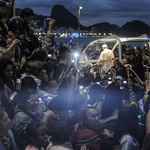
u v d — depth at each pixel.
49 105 5.05
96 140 5.07
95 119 5.20
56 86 6.43
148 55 18.84
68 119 5.05
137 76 14.12
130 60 16.81
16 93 5.82
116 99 5.55
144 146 4.54
